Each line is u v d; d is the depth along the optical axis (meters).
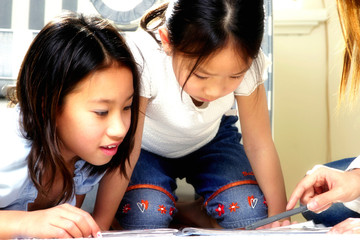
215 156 1.33
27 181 0.99
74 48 0.93
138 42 1.17
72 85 0.92
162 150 1.32
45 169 0.99
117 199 1.15
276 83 1.91
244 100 1.21
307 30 1.88
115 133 0.94
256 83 1.19
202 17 0.93
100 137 0.95
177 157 1.36
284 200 1.23
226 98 1.20
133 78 0.99
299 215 1.74
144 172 1.28
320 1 1.90
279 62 1.90
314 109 1.90
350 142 1.71
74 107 0.94
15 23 1.64
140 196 1.23
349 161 1.29
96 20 1.01
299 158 1.91
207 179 1.30
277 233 0.85
